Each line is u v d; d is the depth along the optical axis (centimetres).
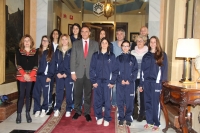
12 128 370
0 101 445
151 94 371
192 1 409
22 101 394
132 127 385
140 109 416
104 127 379
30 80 385
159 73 362
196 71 370
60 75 420
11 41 521
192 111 374
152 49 371
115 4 853
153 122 378
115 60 380
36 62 394
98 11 862
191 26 411
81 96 410
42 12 593
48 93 434
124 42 381
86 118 407
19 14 551
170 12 490
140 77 379
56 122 396
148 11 580
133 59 380
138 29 936
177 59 454
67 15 918
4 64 486
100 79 381
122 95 385
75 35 448
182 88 296
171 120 399
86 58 397
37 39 596
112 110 481
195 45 338
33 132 354
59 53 420
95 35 879
